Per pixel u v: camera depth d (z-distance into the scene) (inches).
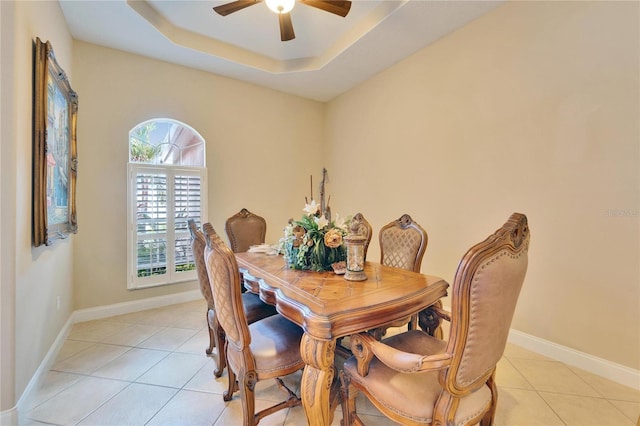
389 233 102.6
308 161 192.2
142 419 65.5
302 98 188.7
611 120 79.7
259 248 110.8
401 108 143.6
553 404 70.3
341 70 152.3
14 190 62.1
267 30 127.5
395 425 63.8
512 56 100.5
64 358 91.0
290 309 56.5
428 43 127.5
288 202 183.9
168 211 140.9
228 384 76.5
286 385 79.3
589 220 84.2
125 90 129.9
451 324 40.6
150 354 93.8
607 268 81.2
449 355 40.7
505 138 103.0
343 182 183.3
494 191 106.7
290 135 184.1
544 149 93.1
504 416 66.2
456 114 119.0
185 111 145.9
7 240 61.1
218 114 156.3
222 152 158.1
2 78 60.6
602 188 81.6
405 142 142.1
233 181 162.2
